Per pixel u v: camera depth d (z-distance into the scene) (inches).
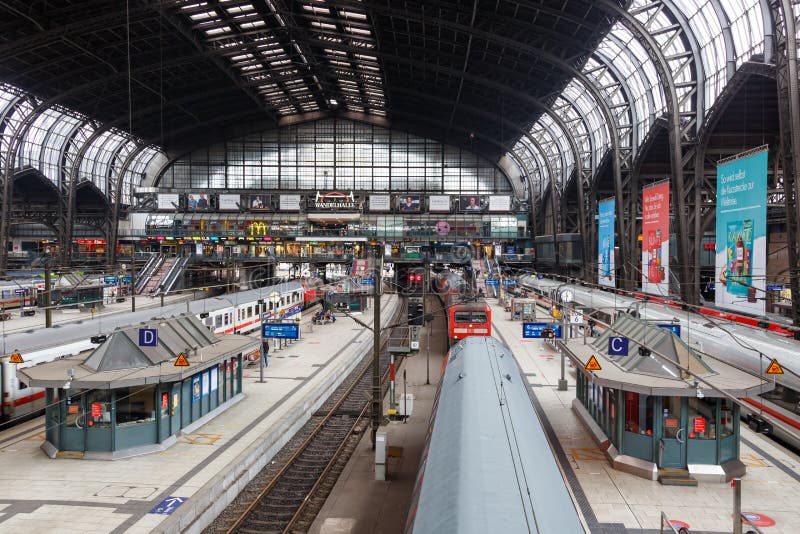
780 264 1932.8
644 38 1555.1
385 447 664.4
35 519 522.0
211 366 858.8
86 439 689.0
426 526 297.1
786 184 1022.4
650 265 1316.4
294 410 906.7
